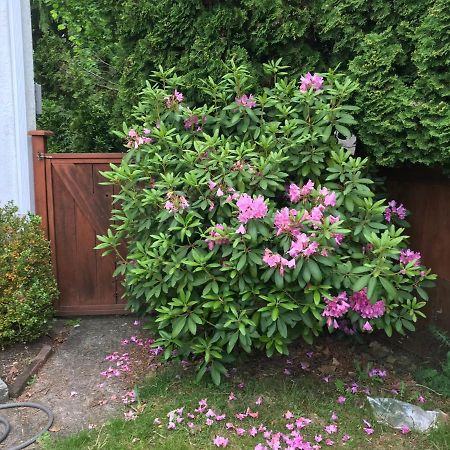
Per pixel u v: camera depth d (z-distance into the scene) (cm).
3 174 416
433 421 275
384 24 303
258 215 266
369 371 330
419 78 287
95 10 646
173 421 275
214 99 342
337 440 264
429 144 277
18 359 349
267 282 283
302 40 348
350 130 336
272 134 314
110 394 310
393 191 389
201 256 280
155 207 312
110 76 689
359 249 297
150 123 343
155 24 366
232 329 287
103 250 423
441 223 332
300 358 349
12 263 360
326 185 302
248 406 290
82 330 405
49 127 633
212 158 301
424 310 347
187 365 333
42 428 277
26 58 422
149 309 321
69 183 417
